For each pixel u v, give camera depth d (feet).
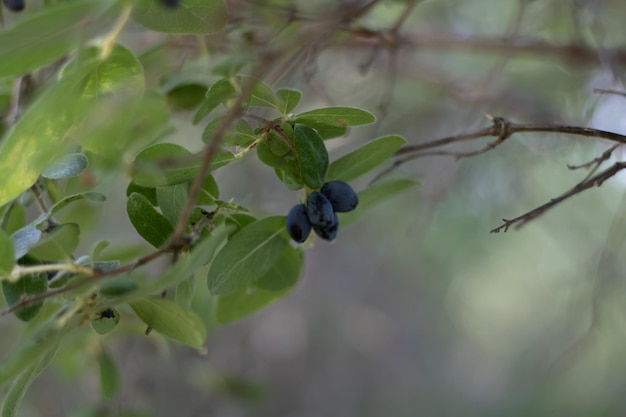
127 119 1.99
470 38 3.26
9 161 1.97
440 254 4.92
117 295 1.95
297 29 2.60
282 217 2.09
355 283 5.52
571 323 3.81
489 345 6.54
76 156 2.07
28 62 1.91
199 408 3.60
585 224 4.19
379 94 3.54
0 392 2.65
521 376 6.26
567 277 4.51
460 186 3.86
